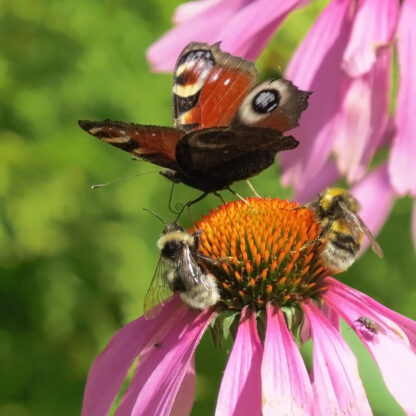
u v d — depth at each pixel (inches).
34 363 20.3
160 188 20.4
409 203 17.8
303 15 17.3
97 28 20.9
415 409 9.5
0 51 21.1
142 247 20.3
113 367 10.8
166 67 11.5
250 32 11.0
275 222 10.8
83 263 20.8
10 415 19.6
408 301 18.2
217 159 10.7
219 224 11.0
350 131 10.4
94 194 20.8
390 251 18.3
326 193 10.7
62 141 20.5
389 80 10.4
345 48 10.7
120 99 20.6
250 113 10.4
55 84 20.9
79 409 19.8
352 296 10.6
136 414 10.0
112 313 20.7
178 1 20.8
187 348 10.3
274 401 9.3
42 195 20.4
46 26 21.2
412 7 10.3
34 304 20.9
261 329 10.6
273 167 18.8
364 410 9.4
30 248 20.5
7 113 21.2
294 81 10.8
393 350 10.0
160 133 10.3
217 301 10.6
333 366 9.7
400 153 9.9
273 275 10.6
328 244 10.5
